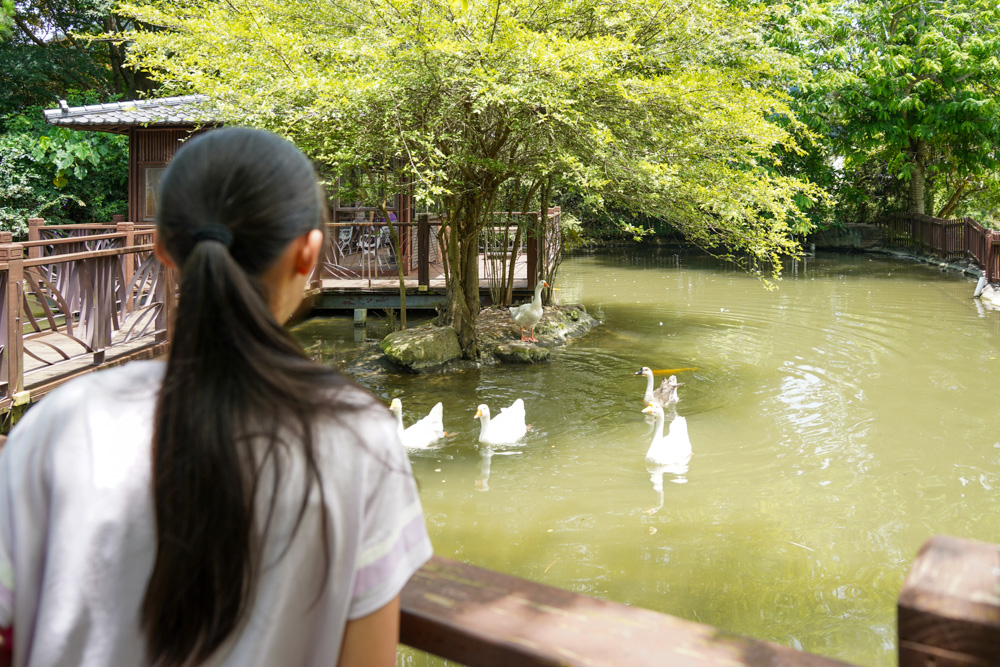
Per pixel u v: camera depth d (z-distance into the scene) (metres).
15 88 21.06
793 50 22.67
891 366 10.79
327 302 14.16
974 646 0.79
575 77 9.01
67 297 8.31
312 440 0.81
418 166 9.84
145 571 0.81
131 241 10.34
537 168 10.70
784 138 10.84
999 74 22.52
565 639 0.97
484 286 14.33
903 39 23.50
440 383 10.09
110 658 0.81
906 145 25.78
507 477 6.87
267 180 0.89
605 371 10.65
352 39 9.55
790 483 6.70
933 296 17.41
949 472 6.91
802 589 4.88
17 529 0.83
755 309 15.77
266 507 0.80
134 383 0.88
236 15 10.05
